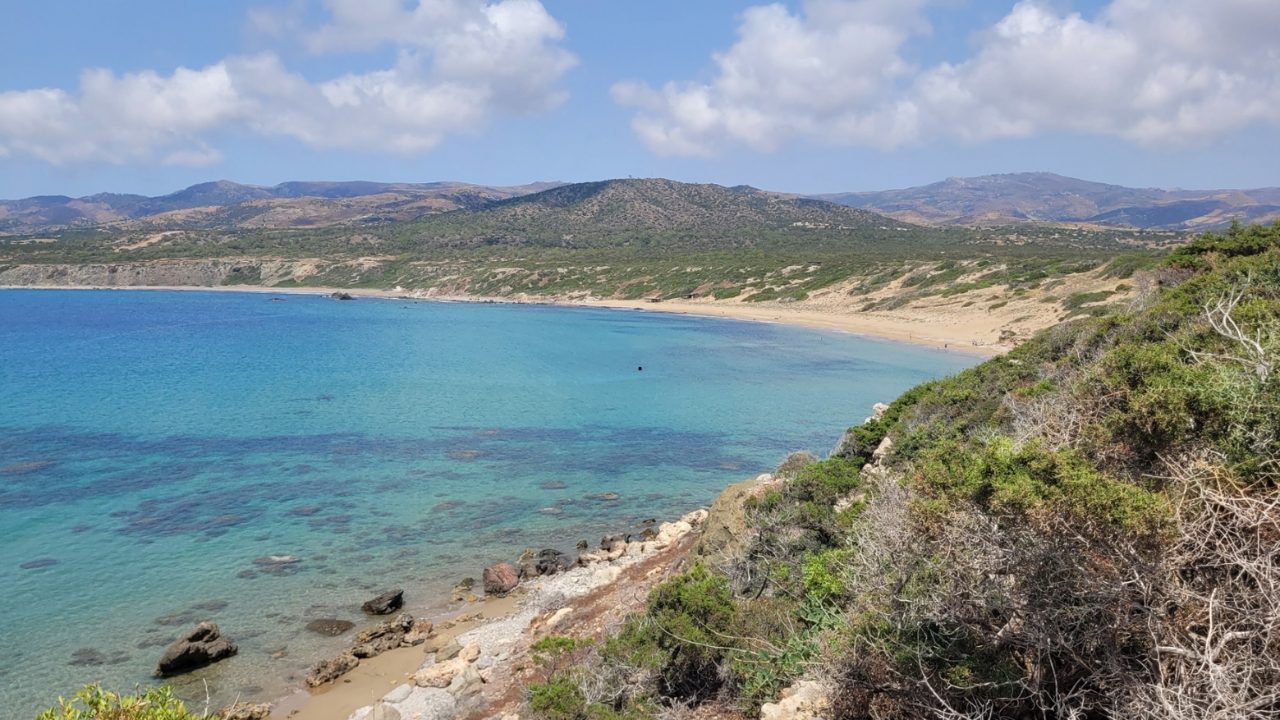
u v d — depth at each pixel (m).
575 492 31.06
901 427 22.39
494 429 42.47
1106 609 5.34
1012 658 6.26
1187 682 4.88
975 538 5.83
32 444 37.28
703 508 28.45
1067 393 8.92
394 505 28.77
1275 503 4.99
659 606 12.51
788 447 39.34
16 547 23.64
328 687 16.27
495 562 23.56
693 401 51.56
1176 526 5.22
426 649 17.84
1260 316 9.94
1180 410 6.35
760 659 10.02
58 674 16.47
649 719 10.08
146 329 97.75
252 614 19.61
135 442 37.97
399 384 57.56
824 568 10.67
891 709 6.70
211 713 14.95
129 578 21.55
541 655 15.45
